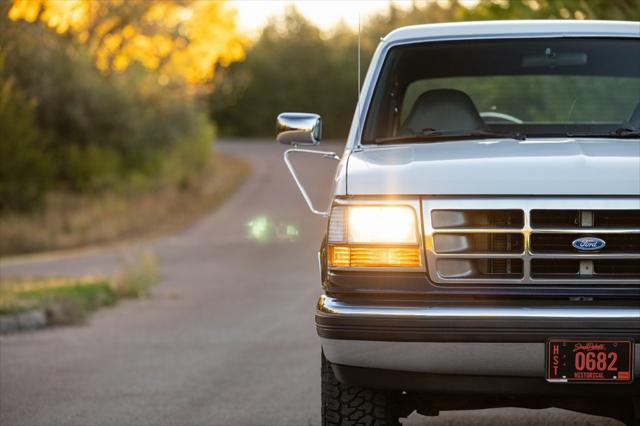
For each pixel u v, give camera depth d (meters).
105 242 41.31
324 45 130.62
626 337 6.32
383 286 6.64
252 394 11.07
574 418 9.55
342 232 6.76
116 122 54.75
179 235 42.22
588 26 8.84
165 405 10.59
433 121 8.62
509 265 6.58
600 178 6.59
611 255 6.50
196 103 65.00
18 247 39.41
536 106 9.38
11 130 43.50
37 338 16.34
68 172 51.34
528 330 6.33
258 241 37.69
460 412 9.97
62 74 51.38
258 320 17.61
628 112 9.11
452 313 6.41
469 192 6.62
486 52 8.91
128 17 55.41
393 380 6.65
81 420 9.96
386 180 6.77
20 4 22.73
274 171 71.00
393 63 8.81
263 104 129.38
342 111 130.50
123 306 20.55
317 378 11.95
